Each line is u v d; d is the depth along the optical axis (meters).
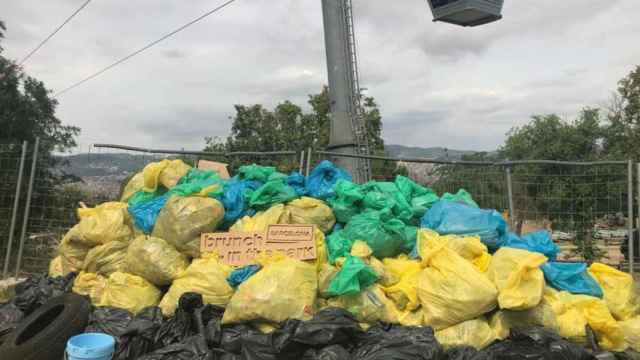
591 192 7.40
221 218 5.18
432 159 7.13
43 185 8.15
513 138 21.27
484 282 4.06
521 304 3.94
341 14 8.52
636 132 19.22
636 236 7.37
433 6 8.87
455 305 4.06
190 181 5.90
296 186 5.75
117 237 5.37
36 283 5.57
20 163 7.43
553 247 4.86
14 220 7.22
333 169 5.73
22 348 3.82
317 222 5.21
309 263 4.75
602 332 4.30
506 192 7.05
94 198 7.48
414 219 5.46
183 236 4.89
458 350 3.84
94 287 5.11
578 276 4.64
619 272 4.86
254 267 4.54
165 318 4.44
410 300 4.40
